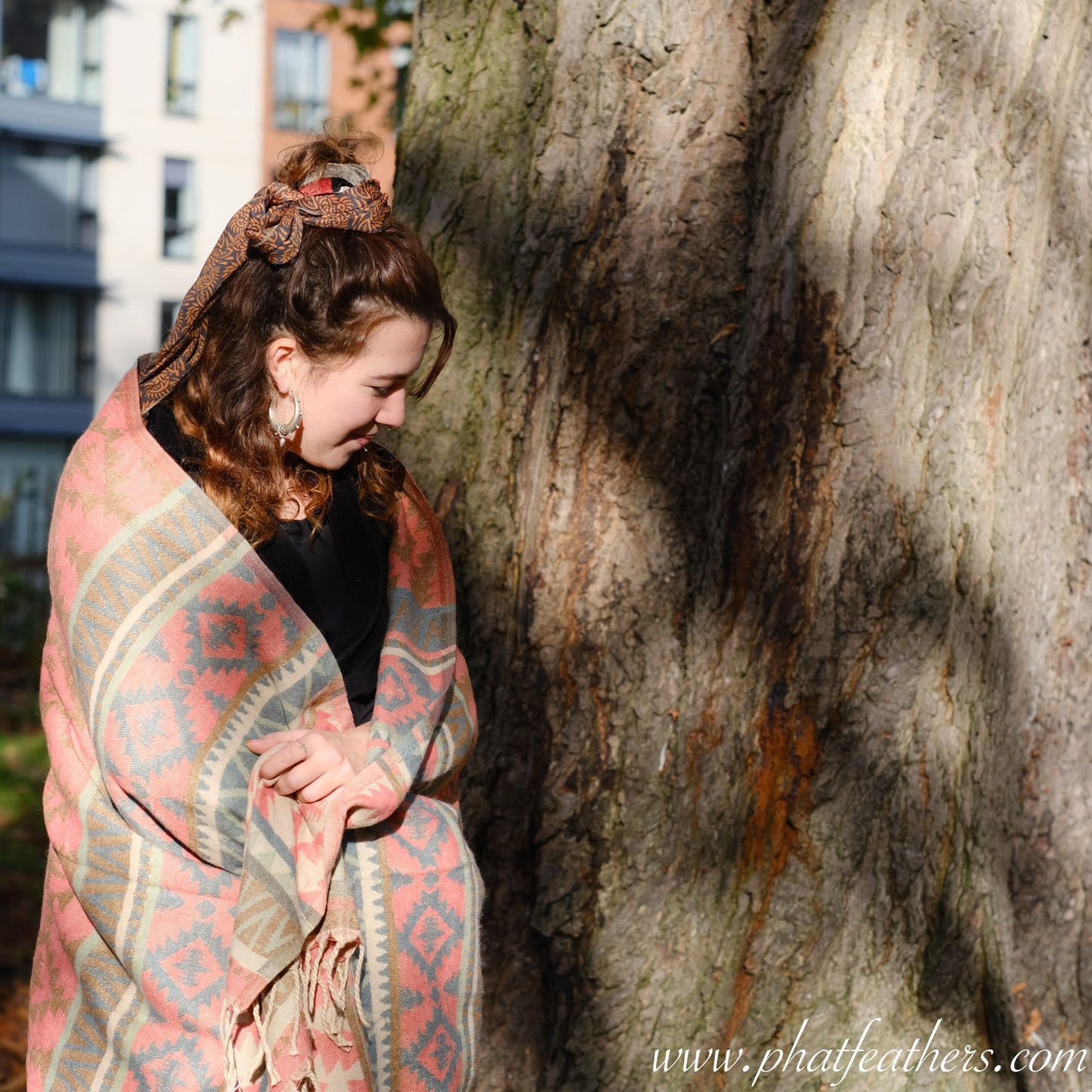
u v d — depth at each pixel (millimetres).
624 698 2162
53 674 1646
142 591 1527
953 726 2197
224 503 1577
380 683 1695
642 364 2127
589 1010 2189
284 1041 1569
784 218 2088
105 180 21375
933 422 2125
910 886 2197
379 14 6398
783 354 2098
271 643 1590
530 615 2172
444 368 2209
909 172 2072
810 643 2137
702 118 2104
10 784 5977
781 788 2166
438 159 2248
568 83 2135
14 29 20656
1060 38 2160
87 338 21938
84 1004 1645
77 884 1592
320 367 1554
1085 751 2332
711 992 2188
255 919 1519
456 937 1696
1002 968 2270
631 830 2176
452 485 2217
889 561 2123
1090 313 2293
